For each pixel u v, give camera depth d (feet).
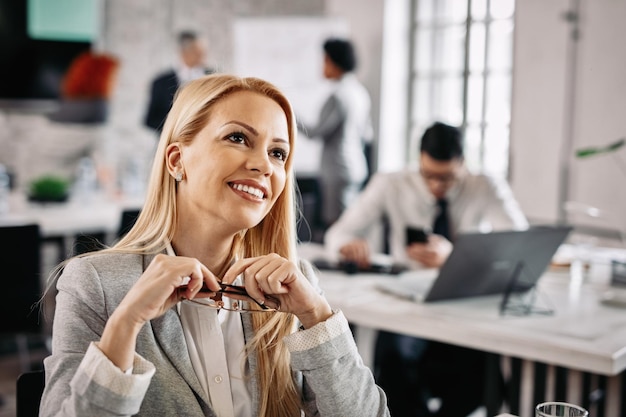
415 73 18.79
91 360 3.63
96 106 18.03
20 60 17.20
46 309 12.47
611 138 14.79
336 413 4.29
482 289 8.34
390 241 11.16
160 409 4.19
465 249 7.78
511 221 10.59
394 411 9.84
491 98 17.15
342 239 10.58
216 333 4.49
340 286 9.05
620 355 6.67
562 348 6.82
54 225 13.03
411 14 18.71
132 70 18.74
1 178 14.80
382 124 19.13
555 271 10.27
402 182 10.77
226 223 4.33
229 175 4.23
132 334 3.69
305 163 18.66
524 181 15.98
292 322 4.64
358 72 19.40
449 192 10.56
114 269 4.31
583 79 15.10
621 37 14.58
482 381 9.84
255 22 19.17
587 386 7.97
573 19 15.15
